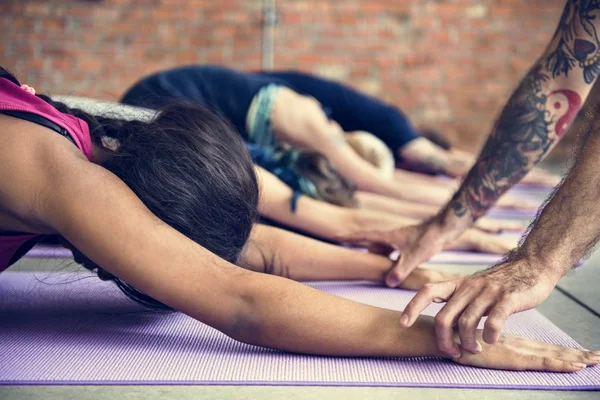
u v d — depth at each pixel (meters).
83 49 6.77
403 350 1.36
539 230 1.35
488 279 1.31
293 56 6.96
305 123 3.15
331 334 1.35
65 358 1.39
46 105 1.39
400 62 7.03
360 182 3.27
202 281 1.30
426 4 6.97
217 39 6.86
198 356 1.42
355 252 2.11
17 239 1.45
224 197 1.42
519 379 1.31
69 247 1.45
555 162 6.71
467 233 2.68
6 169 1.30
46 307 1.80
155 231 1.29
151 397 1.21
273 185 2.38
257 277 1.34
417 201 3.32
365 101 4.03
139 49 6.82
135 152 1.42
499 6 7.00
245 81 3.17
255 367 1.36
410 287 2.06
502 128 1.91
